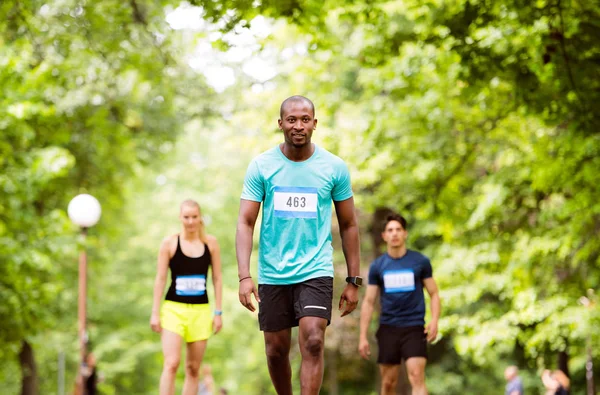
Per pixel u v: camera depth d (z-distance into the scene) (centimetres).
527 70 1229
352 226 675
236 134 2292
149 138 2461
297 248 651
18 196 1827
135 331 3819
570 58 1174
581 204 1552
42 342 2900
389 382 1053
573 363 2442
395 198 2025
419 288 1039
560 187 1625
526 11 1174
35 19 1692
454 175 1925
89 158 2419
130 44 1700
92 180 2522
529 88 1234
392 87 1862
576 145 1466
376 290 1059
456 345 1828
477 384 3156
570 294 1786
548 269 1861
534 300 1759
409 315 1034
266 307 658
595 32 1152
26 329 2067
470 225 1848
